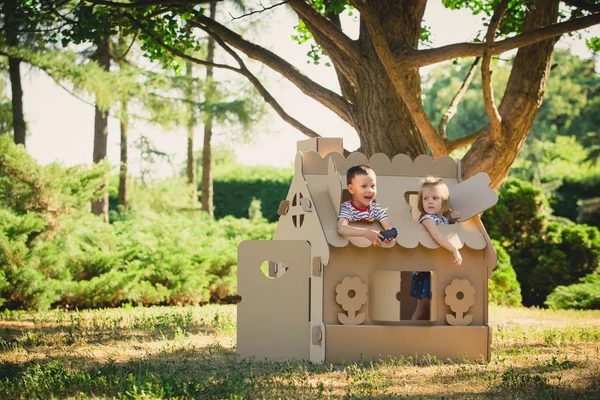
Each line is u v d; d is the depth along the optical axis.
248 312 6.68
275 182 32.31
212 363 6.37
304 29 14.54
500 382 5.42
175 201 24.16
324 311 6.39
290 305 6.73
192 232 17.20
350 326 6.36
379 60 10.55
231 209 32.44
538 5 10.62
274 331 6.70
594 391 5.06
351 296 6.43
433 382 5.46
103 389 5.04
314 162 7.09
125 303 13.41
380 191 6.85
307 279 6.76
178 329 8.25
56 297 11.97
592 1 10.40
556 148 37.66
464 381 5.49
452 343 6.50
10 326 9.12
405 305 7.41
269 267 8.89
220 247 16.17
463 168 10.48
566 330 9.34
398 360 6.36
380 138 10.59
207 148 25.92
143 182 23.19
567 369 6.02
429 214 6.67
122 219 23.42
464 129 44.00
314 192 6.84
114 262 13.48
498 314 12.99
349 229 6.29
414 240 6.46
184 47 12.51
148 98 21.22
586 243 17.92
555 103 40.28
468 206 6.84
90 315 10.80
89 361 6.37
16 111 19.92
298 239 7.18
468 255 6.63
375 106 10.60
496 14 9.06
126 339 7.86
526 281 18.27
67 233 13.24
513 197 18.30
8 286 11.21
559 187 30.73
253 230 19.67
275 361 6.62
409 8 10.80
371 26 8.91
